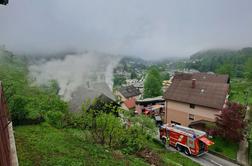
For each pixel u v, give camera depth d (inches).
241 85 2470.5
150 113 1446.9
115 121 576.1
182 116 1172.5
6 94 636.1
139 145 615.2
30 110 682.2
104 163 413.1
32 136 502.9
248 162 757.3
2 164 194.9
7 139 285.4
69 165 372.5
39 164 360.2
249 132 891.4
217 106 1022.4
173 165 583.8
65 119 708.7
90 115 623.5
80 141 519.2
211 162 757.3
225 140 898.1
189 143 792.3
